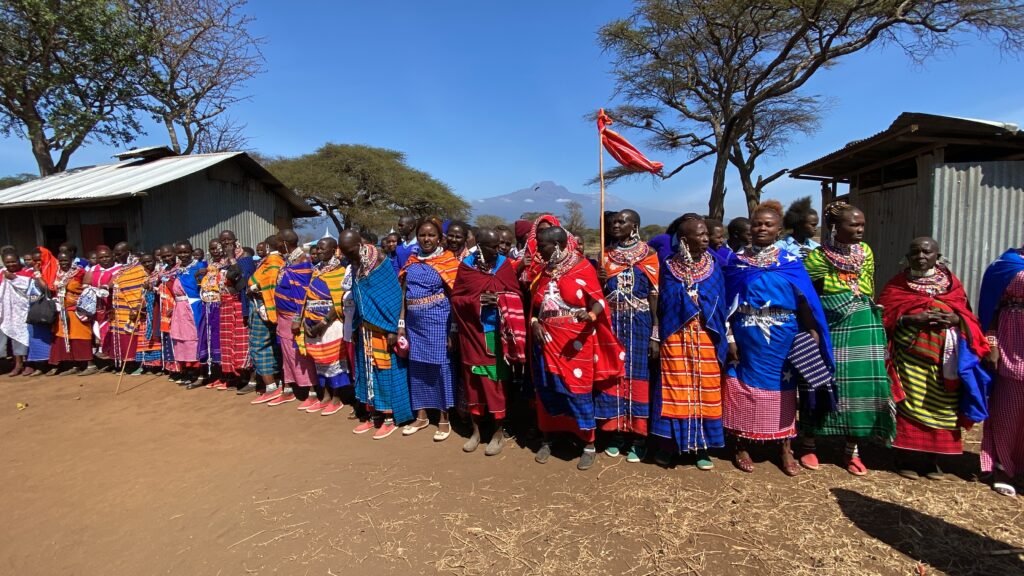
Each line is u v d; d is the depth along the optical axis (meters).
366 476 4.05
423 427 5.09
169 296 6.91
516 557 2.99
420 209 34.00
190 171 10.77
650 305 4.05
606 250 4.38
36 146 15.93
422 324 4.64
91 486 4.07
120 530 3.43
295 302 5.70
